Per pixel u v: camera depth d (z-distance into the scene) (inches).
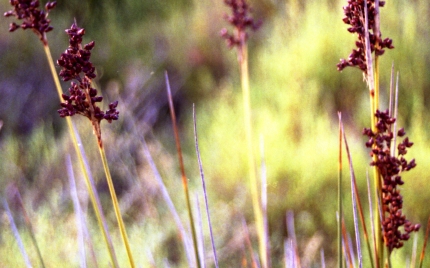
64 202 131.6
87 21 238.1
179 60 208.5
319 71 178.7
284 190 130.4
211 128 167.8
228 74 207.0
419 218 122.7
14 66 198.8
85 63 40.6
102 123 148.7
